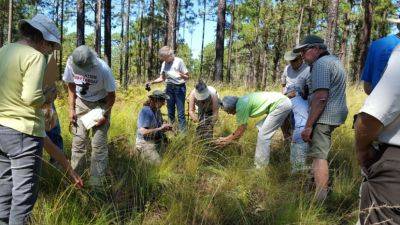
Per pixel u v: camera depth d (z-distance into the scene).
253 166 5.55
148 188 4.79
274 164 5.77
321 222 4.22
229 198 4.62
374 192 2.51
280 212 4.30
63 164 4.05
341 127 6.95
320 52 4.93
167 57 8.07
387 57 3.79
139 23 44.91
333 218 4.41
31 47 3.37
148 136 5.80
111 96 4.97
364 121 2.42
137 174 4.87
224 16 23.12
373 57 3.94
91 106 4.99
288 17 35.38
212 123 6.62
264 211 4.49
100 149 4.81
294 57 6.26
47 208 3.87
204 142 5.77
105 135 4.85
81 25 22.53
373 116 2.35
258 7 36.06
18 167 3.38
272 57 44.91
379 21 27.94
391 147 2.49
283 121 5.73
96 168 4.77
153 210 4.50
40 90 3.29
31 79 3.25
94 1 34.78
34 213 3.86
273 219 4.27
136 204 4.54
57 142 5.24
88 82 4.86
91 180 4.68
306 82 5.81
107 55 23.27
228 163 5.52
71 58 4.89
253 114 5.72
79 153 5.07
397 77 2.31
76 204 4.14
